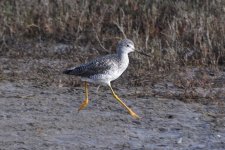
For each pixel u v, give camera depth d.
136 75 15.87
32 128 12.09
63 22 19.55
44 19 19.64
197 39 17.80
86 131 12.02
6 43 18.86
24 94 14.41
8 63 17.11
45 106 13.57
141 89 14.96
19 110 13.23
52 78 15.75
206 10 19.52
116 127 12.31
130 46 13.82
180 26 18.64
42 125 12.29
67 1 20.22
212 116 13.06
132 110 13.40
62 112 13.20
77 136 11.73
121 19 19.19
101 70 13.32
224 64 16.97
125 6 20.02
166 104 13.82
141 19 19.34
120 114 13.18
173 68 16.39
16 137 11.59
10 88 14.91
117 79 15.67
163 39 18.38
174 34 18.08
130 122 12.65
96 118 12.84
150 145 11.37
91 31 19.08
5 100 13.91
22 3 20.45
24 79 15.67
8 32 19.47
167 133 12.05
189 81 15.30
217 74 16.14
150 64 16.53
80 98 14.25
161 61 16.64
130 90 14.92
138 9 19.81
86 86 13.53
